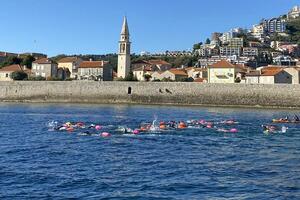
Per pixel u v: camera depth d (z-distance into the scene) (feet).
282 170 126.52
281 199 96.12
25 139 195.21
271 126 250.37
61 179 112.06
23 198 94.89
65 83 519.60
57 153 154.61
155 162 137.59
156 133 219.00
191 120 286.87
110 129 234.17
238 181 111.96
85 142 185.47
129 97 499.10
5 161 137.69
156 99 490.49
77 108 423.23
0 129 237.25
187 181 111.34
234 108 443.73
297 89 442.91
